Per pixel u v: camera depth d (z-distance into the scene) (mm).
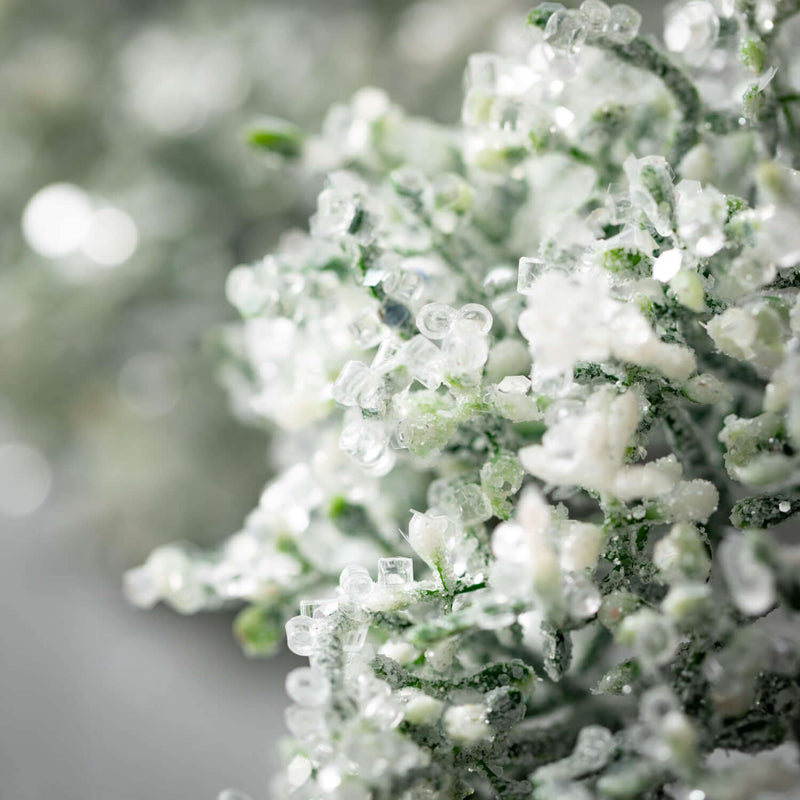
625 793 131
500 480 141
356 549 158
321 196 145
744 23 142
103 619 271
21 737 241
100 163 267
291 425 151
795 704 135
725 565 128
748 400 147
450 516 143
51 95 262
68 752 235
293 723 134
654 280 139
